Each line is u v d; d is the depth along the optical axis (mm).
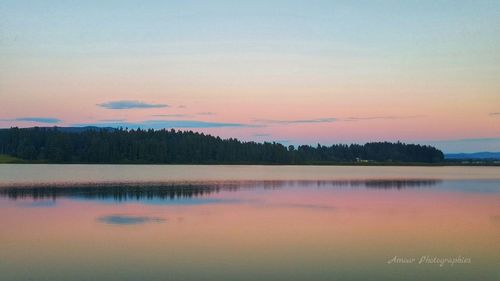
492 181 94625
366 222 36219
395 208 45406
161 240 28984
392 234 31172
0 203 48438
